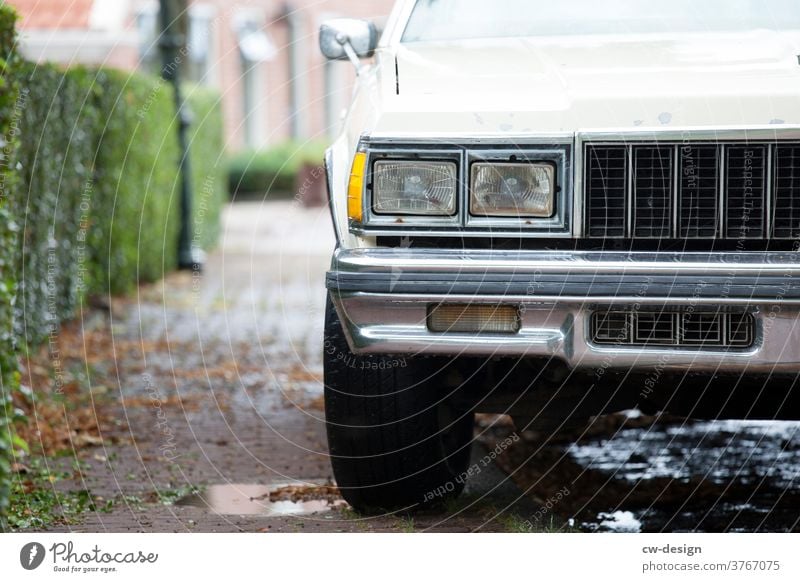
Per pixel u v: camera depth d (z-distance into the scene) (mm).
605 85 6086
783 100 5848
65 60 25922
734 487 7836
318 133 45750
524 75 6328
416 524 6793
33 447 8773
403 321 5844
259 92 44281
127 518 6965
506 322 5793
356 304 5859
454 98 6082
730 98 5867
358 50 7512
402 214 5938
